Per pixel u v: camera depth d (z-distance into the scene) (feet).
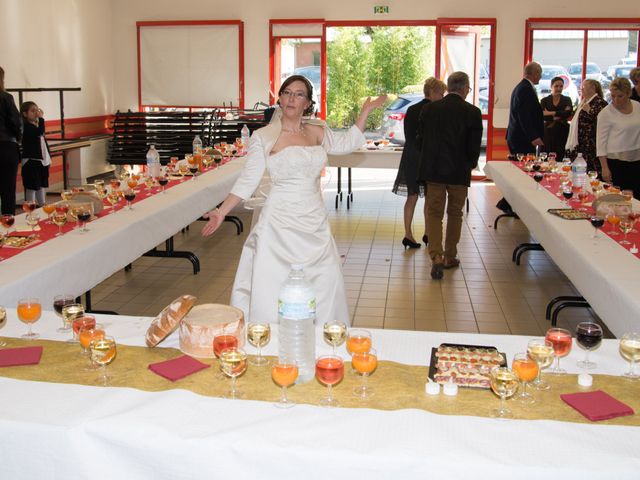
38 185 28.94
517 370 6.79
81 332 7.58
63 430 6.31
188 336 7.97
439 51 41.06
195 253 24.04
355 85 42.39
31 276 11.23
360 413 6.63
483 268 22.29
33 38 34.96
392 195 36.17
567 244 14.08
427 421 6.49
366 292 19.84
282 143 12.07
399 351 8.21
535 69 27.76
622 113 22.11
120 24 43.16
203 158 25.11
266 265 11.98
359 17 41.16
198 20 42.32
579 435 6.29
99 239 13.71
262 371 7.59
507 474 5.80
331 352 8.09
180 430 6.30
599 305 11.78
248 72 42.57
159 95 43.57
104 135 40.98
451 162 20.49
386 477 5.91
